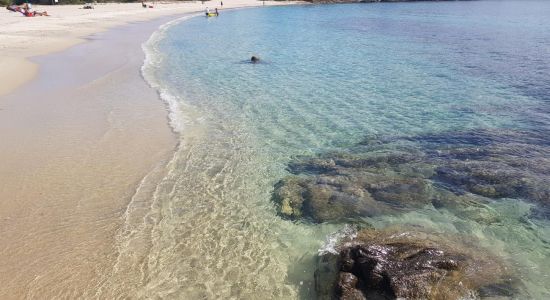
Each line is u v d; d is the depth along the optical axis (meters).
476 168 12.29
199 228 9.75
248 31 50.12
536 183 11.31
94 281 7.90
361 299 6.95
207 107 18.95
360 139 15.28
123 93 20.88
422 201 10.70
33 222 9.73
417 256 7.69
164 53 33.34
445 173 12.12
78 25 52.62
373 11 81.94
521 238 9.27
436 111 18.48
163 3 96.06
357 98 20.64
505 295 7.38
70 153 13.55
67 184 11.55
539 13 70.56
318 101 20.12
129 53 32.72
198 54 33.31
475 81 23.80
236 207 10.70
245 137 15.46
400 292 6.91
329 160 13.34
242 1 106.50
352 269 7.63
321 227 9.74
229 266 8.45
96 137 14.98
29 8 64.44
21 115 17.14
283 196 11.08
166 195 11.17
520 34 43.50
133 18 65.38
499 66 27.61
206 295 7.65
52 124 16.19
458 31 47.62
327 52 34.69
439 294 7.01
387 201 10.70
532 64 27.86
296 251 8.95
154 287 7.80
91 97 20.03
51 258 8.52
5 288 7.65
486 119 17.22
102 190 11.31
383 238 8.88
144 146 14.34
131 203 10.70
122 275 8.09
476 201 10.68
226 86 22.94
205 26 56.00
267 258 8.71
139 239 9.24
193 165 13.05
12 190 11.14
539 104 19.09
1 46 33.84
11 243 8.93
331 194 11.00
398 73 26.39
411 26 54.19
